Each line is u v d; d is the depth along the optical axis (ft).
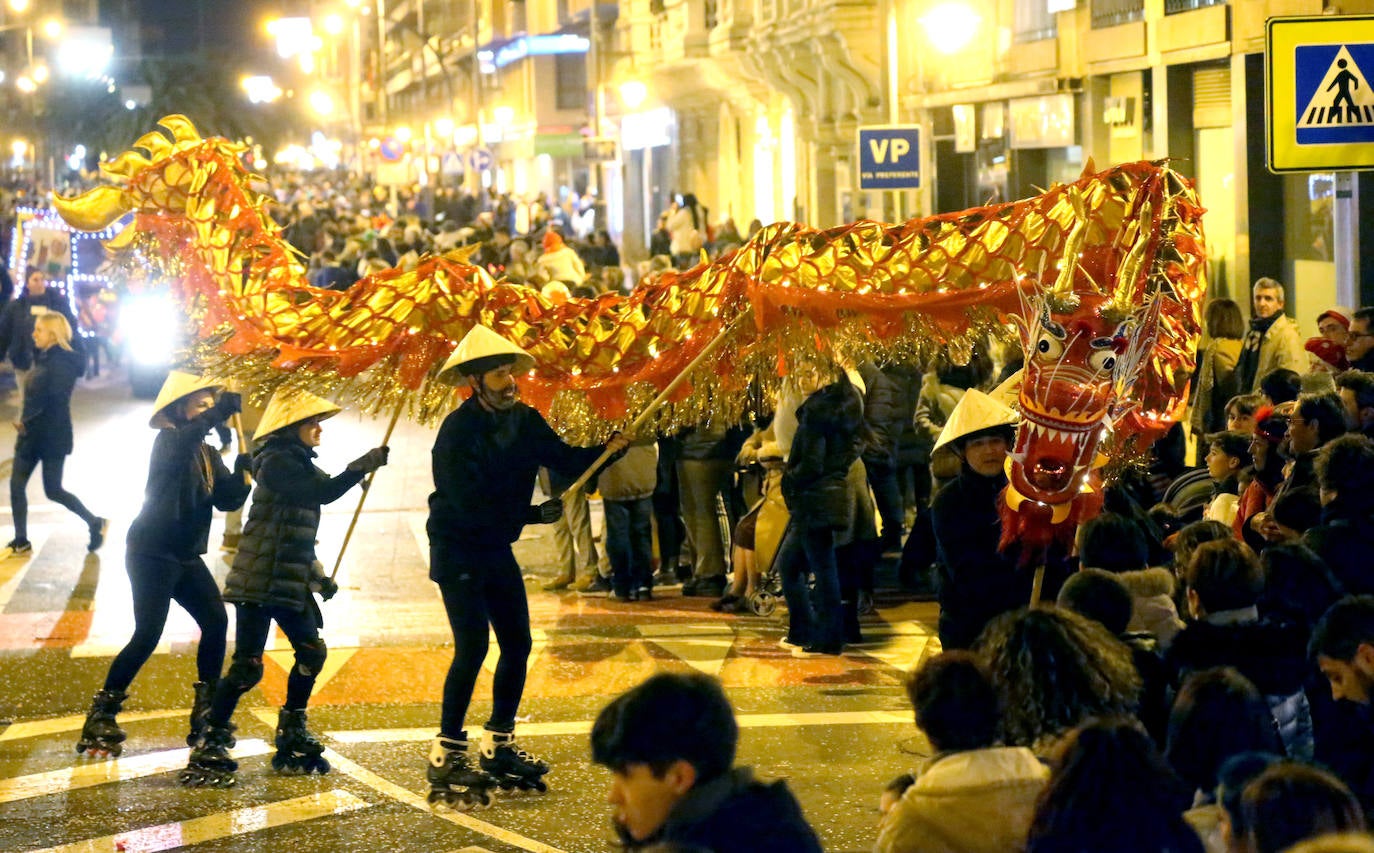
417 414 30.32
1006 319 27.96
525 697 32.60
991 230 27.86
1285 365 37.99
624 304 29.99
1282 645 18.53
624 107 163.12
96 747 28.68
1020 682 15.46
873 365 40.01
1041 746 15.29
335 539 51.13
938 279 27.84
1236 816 12.71
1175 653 18.89
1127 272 26.53
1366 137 28.58
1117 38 62.03
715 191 142.51
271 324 29.60
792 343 28.91
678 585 44.37
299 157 347.36
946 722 14.43
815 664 34.65
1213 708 15.16
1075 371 22.70
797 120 108.68
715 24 121.39
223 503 29.25
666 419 30.04
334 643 37.52
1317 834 11.36
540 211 147.43
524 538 52.24
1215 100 57.72
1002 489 23.47
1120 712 15.40
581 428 29.89
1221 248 58.13
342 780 27.40
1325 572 20.03
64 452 48.62
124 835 24.63
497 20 226.58
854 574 36.47
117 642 37.52
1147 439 26.96
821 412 34.55
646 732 12.69
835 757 27.91
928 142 79.82
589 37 181.37
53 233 100.12
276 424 27.45
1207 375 39.37
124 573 45.73
